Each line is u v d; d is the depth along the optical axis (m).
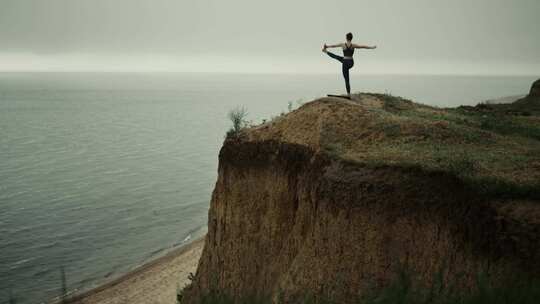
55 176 66.12
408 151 18.53
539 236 13.66
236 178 23.17
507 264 13.72
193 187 61.28
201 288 23.36
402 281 10.23
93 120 130.50
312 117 21.92
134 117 138.00
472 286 14.00
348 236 17.22
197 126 118.69
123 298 32.34
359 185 17.41
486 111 31.27
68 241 42.81
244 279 21.83
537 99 44.88
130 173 68.44
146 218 49.44
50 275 36.12
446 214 15.44
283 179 21.34
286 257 20.06
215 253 23.36
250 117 119.38
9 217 48.62
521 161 17.45
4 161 75.31
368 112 22.05
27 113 147.00
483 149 19.08
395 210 16.45
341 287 16.75
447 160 17.23
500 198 15.00
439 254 15.17
